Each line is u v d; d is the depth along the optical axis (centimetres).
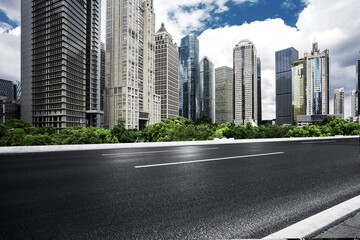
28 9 10638
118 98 13162
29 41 10544
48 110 9844
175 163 748
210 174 576
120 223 285
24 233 256
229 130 6112
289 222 291
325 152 1101
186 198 385
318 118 16600
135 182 492
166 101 17725
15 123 7788
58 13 9788
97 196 394
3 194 405
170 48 18400
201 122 8312
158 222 288
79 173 587
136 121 13662
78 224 281
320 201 376
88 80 11381
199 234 256
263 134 6431
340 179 534
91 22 11638
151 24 15538
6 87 19862
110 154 1020
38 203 357
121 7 13300
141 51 14600
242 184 479
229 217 306
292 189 446
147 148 1353
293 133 6400
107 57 14138
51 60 9875
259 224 284
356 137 2797
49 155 988
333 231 254
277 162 777
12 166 699
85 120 11006
